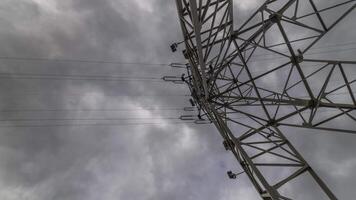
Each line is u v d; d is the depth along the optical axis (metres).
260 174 9.51
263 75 10.91
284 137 11.56
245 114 11.85
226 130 11.85
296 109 10.70
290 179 9.83
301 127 10.46
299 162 10.61
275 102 11.19
